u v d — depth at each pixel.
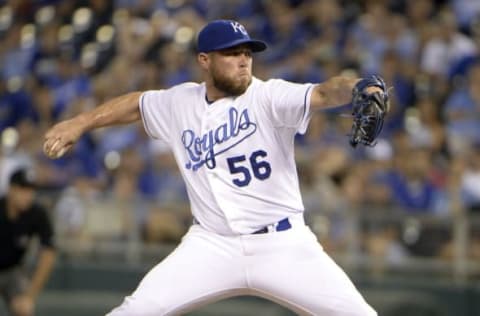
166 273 19.95
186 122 20.34
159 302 19.77
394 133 45.56
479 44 50.06
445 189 42.88
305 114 19.02
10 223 34.75
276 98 19.39
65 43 59.25
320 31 51.97
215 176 19.97
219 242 19.98
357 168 43.09
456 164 42.97
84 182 47.16
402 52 49.50
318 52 50.19
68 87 54.94
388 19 51.47
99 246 43.91
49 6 63.28
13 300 35.44
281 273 19.75
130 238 43.59
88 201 44.25
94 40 58.59
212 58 19.75
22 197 34.50
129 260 43.47
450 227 40.94
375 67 48.75
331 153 43.06
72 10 61.41
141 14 58.47
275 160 19.80
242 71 19.70
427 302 38.28
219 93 20.14
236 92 19.89
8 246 34.88
